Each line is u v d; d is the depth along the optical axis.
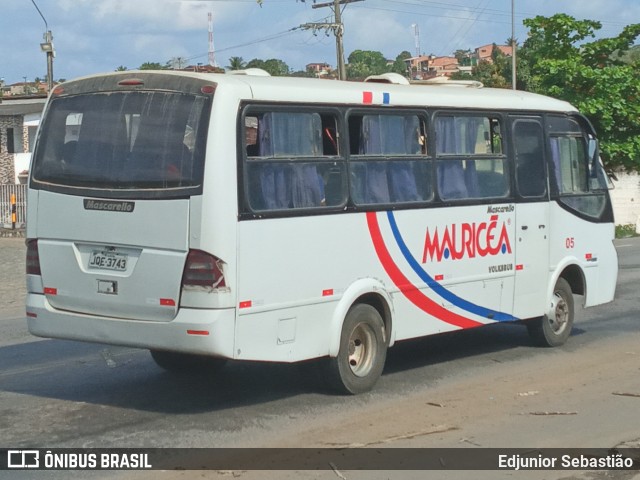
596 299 12.21
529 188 11.10
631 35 28.00
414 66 112.50
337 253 8.77
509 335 12.45
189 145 7.87
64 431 7.73
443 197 9.97
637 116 27.80
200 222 7.73
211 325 7.70
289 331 8.32
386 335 9.38
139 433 7.67
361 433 7.71
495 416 8.28
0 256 24.50
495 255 10.61
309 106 8.60
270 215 8.11
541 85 28.58
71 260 8.41
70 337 8.49
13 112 43.91
